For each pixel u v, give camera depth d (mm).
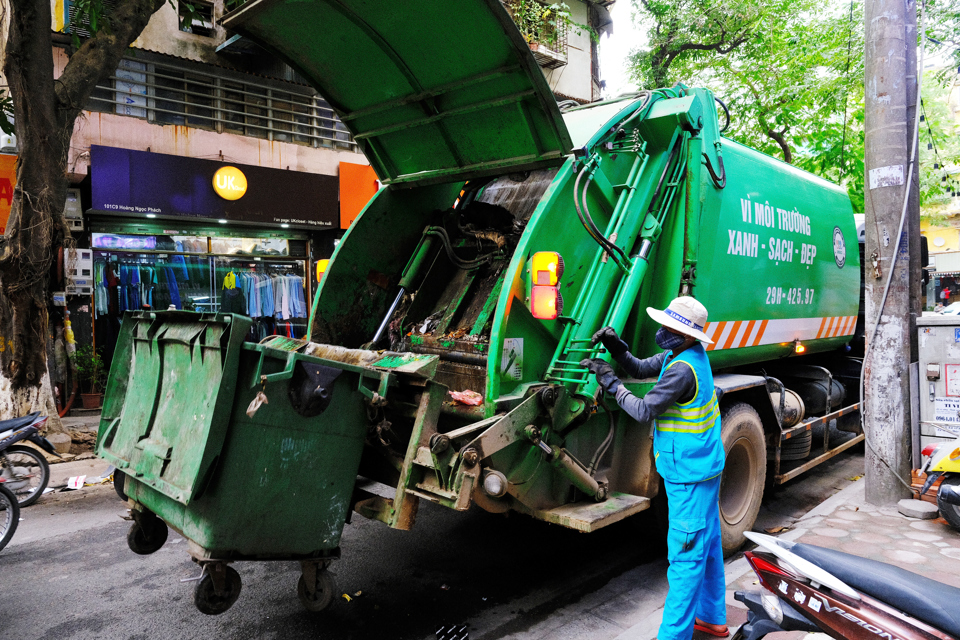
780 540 2482
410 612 3541
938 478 4508
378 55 3758
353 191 11414
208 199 9805
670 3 12633
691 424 2938
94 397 9242
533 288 3262
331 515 2969
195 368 2803
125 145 9500
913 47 4969
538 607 3611
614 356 3279
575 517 3254
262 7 3445
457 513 5230
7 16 8117
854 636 2154
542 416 3320
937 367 4988
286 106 11398
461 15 3193
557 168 3805
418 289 4613
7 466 5340
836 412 5793
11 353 6566
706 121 4211
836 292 6184
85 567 4148
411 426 3436
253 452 2676
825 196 6082
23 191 6391
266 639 3248
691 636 2906
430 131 4156
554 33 14609
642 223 3936
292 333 11477
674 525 2963
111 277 9695
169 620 3438
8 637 3264
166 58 10094
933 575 3686
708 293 4234
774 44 12195
